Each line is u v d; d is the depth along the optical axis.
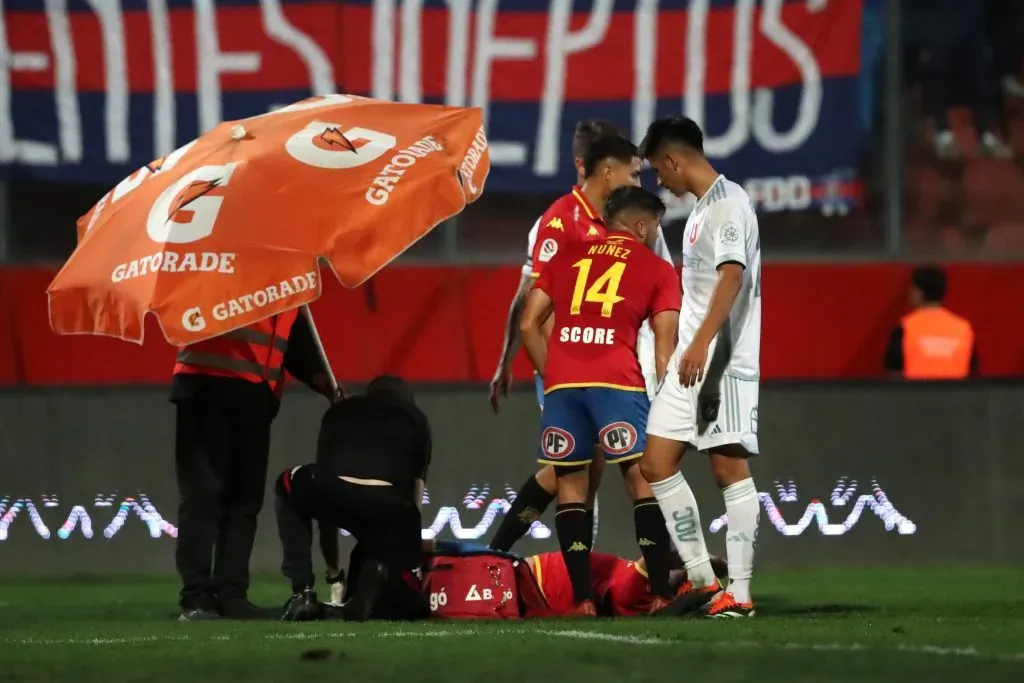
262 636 20.42
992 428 36.88
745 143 39.31
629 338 23.47
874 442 36.81
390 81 39.00
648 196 23.94
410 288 39.84
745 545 22.31
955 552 36.78
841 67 39.34
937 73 39.84
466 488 36.28
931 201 40.00
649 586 23.86
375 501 22.95
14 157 39.00
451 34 39.03
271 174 23.83
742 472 22.47
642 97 39.06
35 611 27.69
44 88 38.94
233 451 25.22
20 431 36.31
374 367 39.62
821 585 31.61
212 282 23.00
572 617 23.27
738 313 22.11
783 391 36.75
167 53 38.91
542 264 26.30
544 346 24.31
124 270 23.47
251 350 25.03
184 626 22.88
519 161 39.38
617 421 23.20
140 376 39.44
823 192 39.56
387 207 23.81
